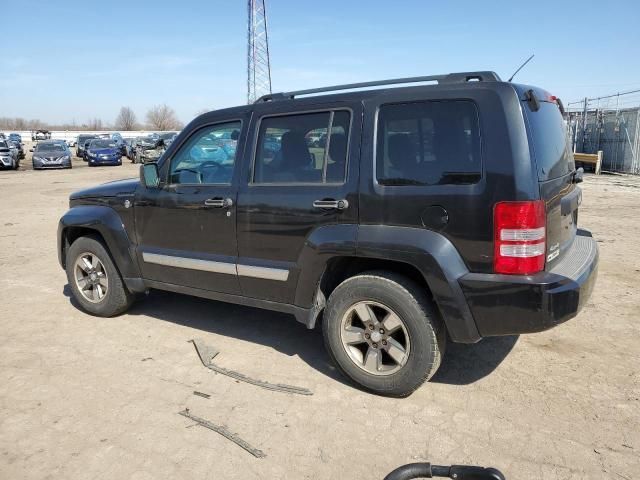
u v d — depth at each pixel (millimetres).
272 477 2752
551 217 3156
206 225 4211
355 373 3590
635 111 19016
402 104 3346
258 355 4238
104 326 4930
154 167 4445
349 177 3482
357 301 3510
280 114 3881
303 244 3689
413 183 3254
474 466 2605
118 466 2850
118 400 3541
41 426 3238
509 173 2965
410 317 3311
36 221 11164
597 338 4352
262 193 3879
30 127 118125
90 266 5141
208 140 4273
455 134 3148
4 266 7309
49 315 5254
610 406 3312
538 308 2961
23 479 2752
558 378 3695
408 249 3215
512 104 3016
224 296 4273
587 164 20938
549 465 2781
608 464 2771
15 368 4039
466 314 3131
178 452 2969
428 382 3713
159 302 5629
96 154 31203
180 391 3658
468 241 3090
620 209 11281
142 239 4703
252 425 3221
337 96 3645
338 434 3107
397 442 3018
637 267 6453
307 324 3812
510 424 3158
